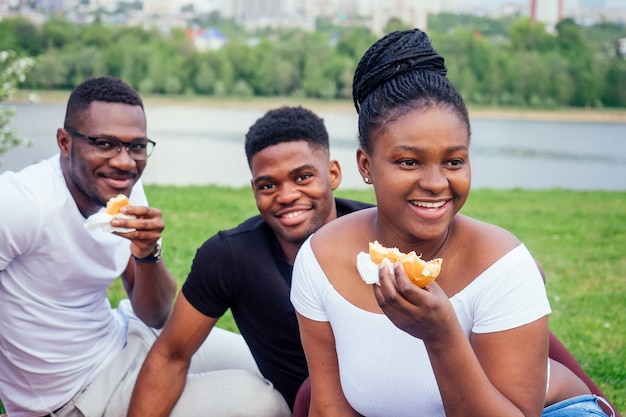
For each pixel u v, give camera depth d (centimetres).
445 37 3183
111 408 310
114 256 317
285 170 288
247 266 293
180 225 803
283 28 3878
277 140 290
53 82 2698
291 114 298
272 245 301
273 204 293
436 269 184
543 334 210
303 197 294
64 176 305
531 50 3306
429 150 201
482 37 3416
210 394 302
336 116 2578
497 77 3153
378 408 230
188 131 2212
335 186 320
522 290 209
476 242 214
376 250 194
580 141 2364
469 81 3134
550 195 1152
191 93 3111
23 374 309
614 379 419
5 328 303
